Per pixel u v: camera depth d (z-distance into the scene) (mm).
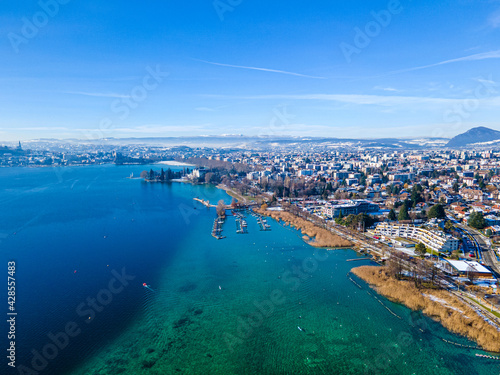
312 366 114125
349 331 132750
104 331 132750
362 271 184875
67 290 166250
